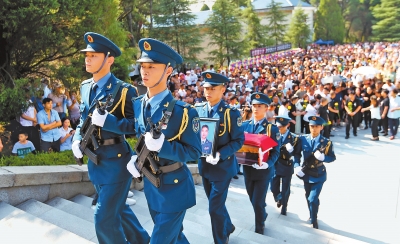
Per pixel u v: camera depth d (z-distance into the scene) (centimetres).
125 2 1352
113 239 331
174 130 291
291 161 632
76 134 354
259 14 4834
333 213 655
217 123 428
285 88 1582
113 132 331
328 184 811
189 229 471
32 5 607
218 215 421
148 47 288
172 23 2512
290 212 664
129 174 338
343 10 6119
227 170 434
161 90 301
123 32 861
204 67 2134
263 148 492
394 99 1251
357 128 1449
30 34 662
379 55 2906
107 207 325
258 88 1562
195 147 300
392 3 4847
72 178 512
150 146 267
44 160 549
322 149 582
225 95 1256
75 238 347
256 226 526
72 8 676
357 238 563
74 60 750
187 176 314
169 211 301
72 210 464
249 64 2577
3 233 358
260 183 516
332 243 509
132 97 339
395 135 1304
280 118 618
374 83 1540
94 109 335
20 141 621
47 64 745
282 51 3681
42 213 429
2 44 689
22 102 627
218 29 2988
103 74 346
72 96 840
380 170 913
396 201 711
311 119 592
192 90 1289
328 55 3572
